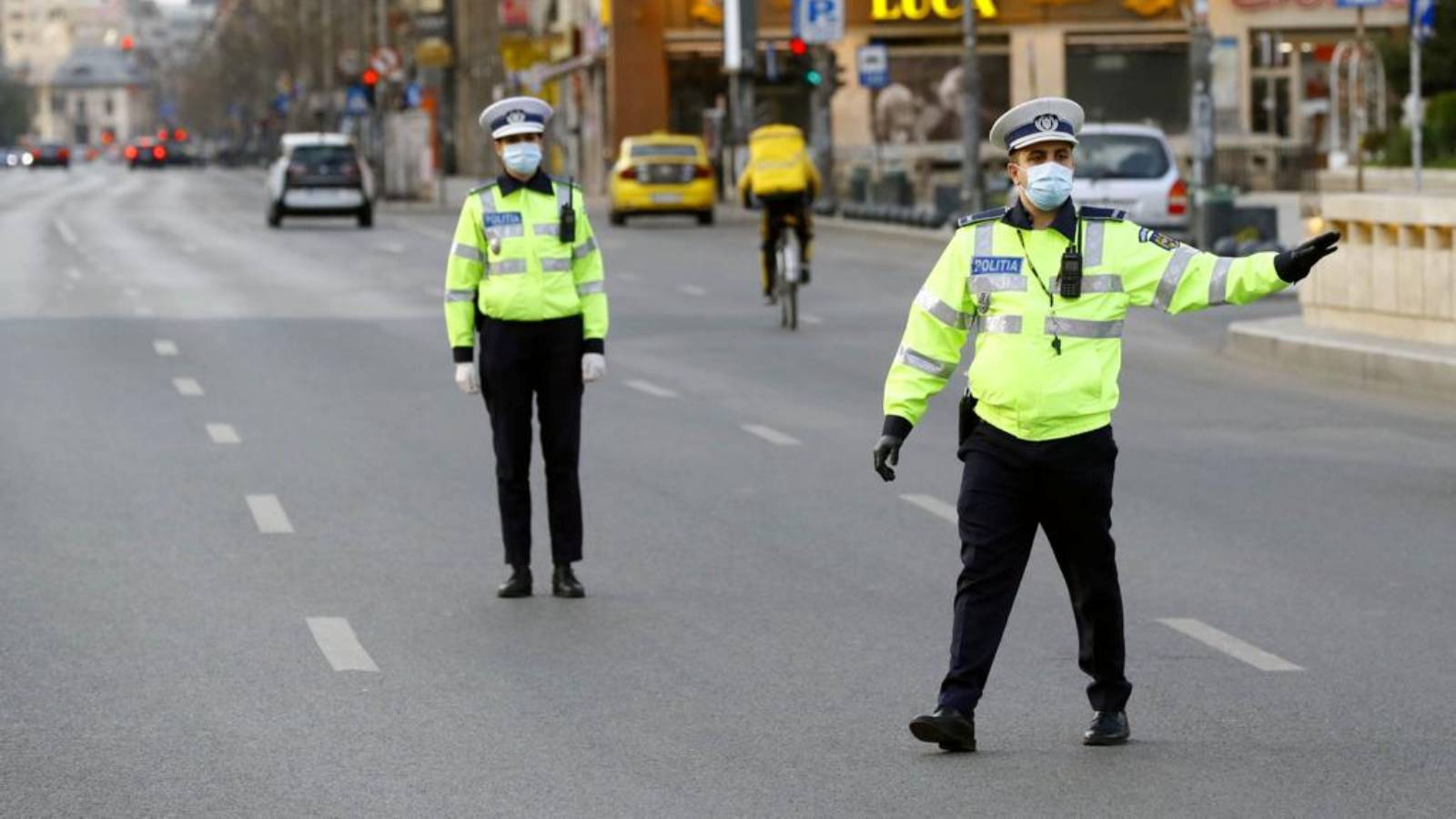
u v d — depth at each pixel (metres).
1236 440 46.50
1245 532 35.41
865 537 35.59
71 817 20.02
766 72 152.88
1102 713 22.53
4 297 87.56
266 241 131.38
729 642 27.77
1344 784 20.83
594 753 22.30
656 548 34.72
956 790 20.75
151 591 31.41
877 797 20.52
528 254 30.50
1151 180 94.56
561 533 30.92
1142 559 33.22
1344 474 41.50
